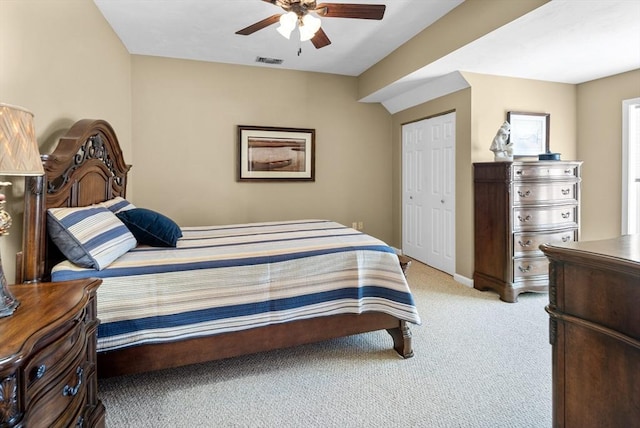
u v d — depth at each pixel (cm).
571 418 116
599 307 106
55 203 184
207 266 190
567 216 343
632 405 97
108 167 270
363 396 186
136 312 175
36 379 97
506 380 200
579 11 230
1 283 110
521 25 250
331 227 306
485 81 366
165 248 217
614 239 131
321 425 164
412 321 215
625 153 368
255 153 443
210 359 191
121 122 358
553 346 122
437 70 351
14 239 170
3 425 84
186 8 290
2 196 117
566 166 341
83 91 256
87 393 133
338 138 484
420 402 180
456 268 392
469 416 170
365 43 367
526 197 327
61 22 220
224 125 430
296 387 194
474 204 364
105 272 172
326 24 321
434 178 434
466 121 371
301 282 208
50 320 103
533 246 329
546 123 394
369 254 224
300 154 463
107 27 312
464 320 283
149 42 362
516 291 324
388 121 509
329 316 215
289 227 307
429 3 287
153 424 164
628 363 98
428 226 449
